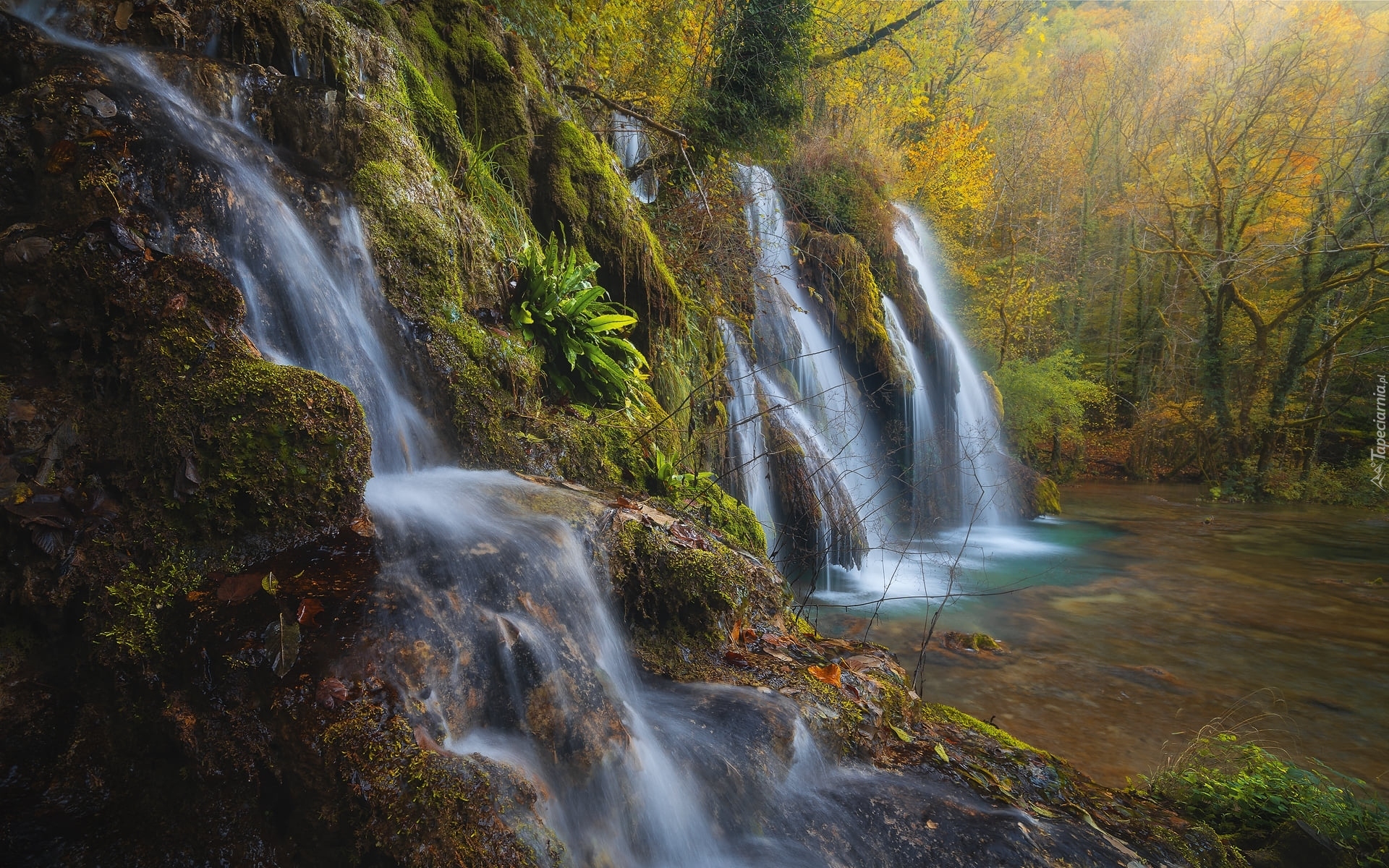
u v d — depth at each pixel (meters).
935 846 3.01
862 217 14.41
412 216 4.59
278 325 3.67
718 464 8.12
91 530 2.83
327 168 4.45
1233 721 5.68
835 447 10.90
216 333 3.21
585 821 2.69
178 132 3.64
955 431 14.52
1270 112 21.69
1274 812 3.80
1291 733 5.58
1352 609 8.96
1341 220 19.70
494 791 2.33
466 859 2.17
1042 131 25.83
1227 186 21.38
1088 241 27.11
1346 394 22.42
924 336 15.00
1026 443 20.52
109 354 3.12
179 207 3.46
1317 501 19.14
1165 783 4.18
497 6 7.24
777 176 13.39
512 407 4.89
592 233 6.61
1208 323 21.59
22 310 3.03
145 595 2.72
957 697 5.91
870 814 3.16
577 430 5.23
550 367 5.64
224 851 2.35
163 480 2.94
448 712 2.61
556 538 3.49
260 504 2.98
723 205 10.09
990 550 11.91
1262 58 21.72
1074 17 37.59
